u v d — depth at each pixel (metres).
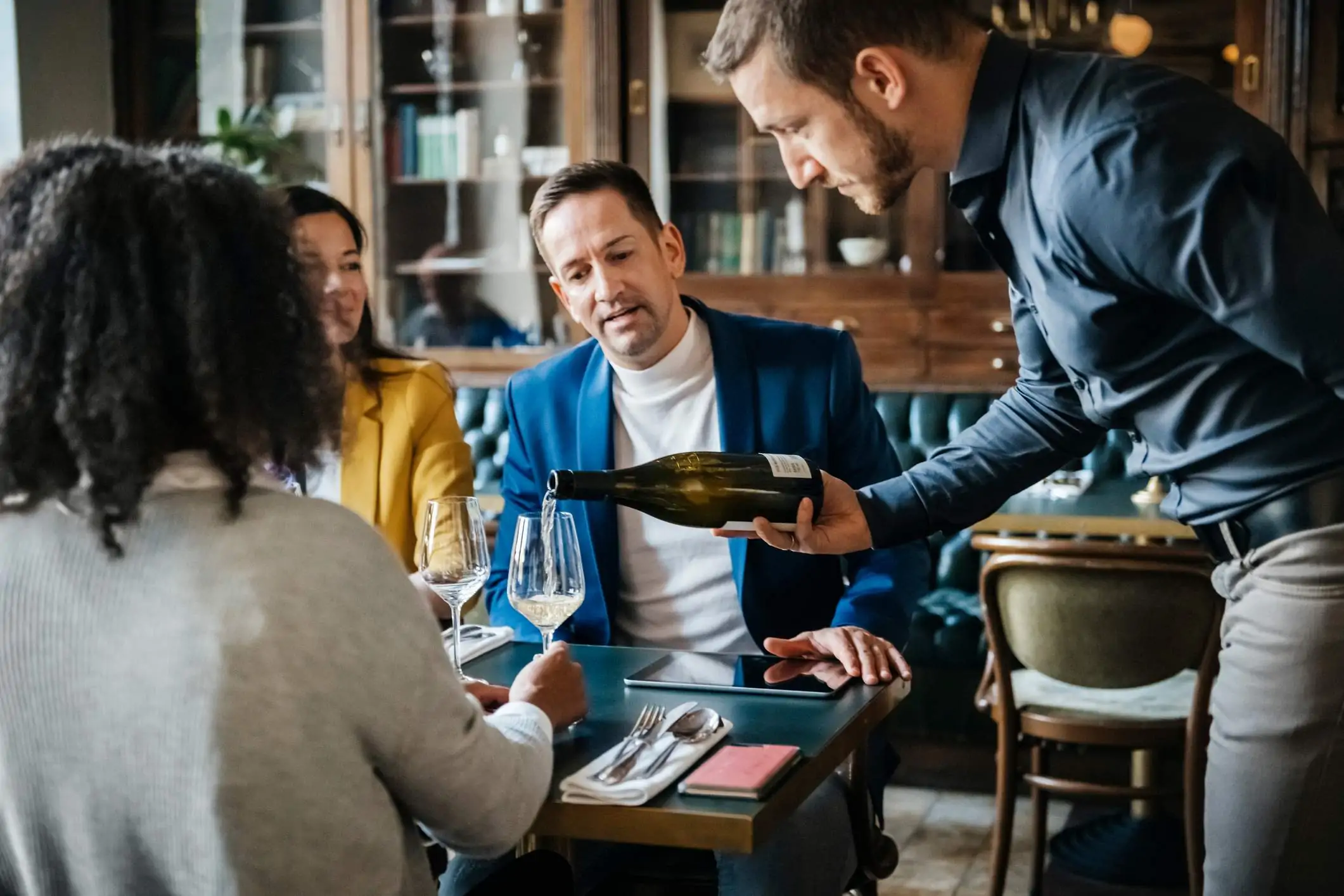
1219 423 1.36
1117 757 3.48
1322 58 4.03
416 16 4.82
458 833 1.06
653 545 1.92
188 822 0.92
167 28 4.99
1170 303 1.34
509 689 1.41
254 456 0.98
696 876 1.70
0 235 0.97
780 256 4.53
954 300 4.35
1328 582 1.31
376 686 0.97
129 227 0.94
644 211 1.92
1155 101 1.28
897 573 1.89
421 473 2.16
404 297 4.90
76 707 0.94
